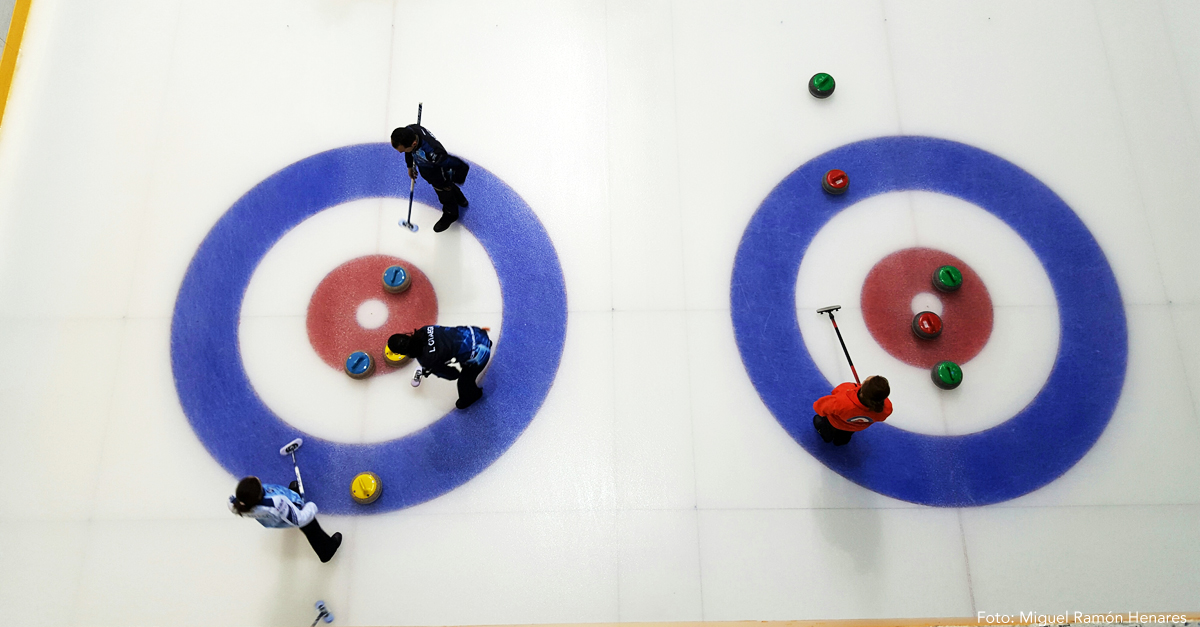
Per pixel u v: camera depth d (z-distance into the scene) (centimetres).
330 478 566
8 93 665
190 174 654
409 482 566
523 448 576
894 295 614
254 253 630
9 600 534
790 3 709
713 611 537
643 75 689
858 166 654
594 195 650
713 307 614
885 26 700
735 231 637
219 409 584
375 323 608
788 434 579
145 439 576
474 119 677
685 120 673
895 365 595
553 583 543
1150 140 660
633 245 633
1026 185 647
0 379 587
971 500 561
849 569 546
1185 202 639
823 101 677
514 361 599
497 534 554
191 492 564
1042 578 542
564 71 691
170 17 706
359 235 636
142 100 677
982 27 698
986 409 583
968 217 637
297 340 604
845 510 559
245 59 694
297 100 682
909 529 554
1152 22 696
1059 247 626
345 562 546
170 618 533
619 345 604
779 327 607
